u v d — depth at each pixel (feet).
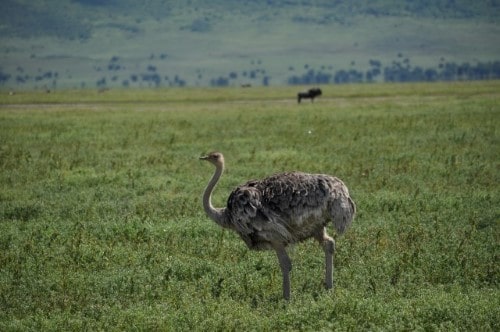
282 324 112.06
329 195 122.52
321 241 126.31
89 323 113.91
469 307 113.91
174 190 203.21
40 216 177.17
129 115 466.29
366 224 164.66
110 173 225.76
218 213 128.47
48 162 248.11
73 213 177.58
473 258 139.44
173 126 372.17
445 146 272.72
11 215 178.91
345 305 115.85
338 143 287.07
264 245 125.70
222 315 115.55
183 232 159.33
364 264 137.59
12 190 203.00
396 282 129.70
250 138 312.29
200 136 326.03
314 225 123.75
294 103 648.38
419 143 282.36
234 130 345.92
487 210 173.47
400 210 177.17
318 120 386.52
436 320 111.65
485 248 145.69
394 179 211.20
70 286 129.29
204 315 115.65
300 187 122.11
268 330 110.22
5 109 554.87
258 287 128.88
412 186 203.10
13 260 142.72
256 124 374.63
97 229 162.71
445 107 459.32
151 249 148.77
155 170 233.55
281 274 135.23
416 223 161.99
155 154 268.21
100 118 434.30
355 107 503.61
